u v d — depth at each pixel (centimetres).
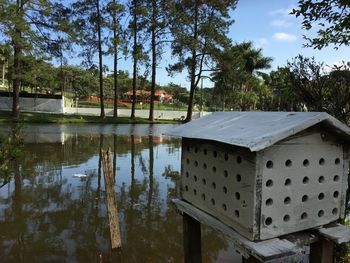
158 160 1111
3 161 351
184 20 2669
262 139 205
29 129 1809
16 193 699
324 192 246
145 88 5869
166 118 3562
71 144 1371
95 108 3466
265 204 225
